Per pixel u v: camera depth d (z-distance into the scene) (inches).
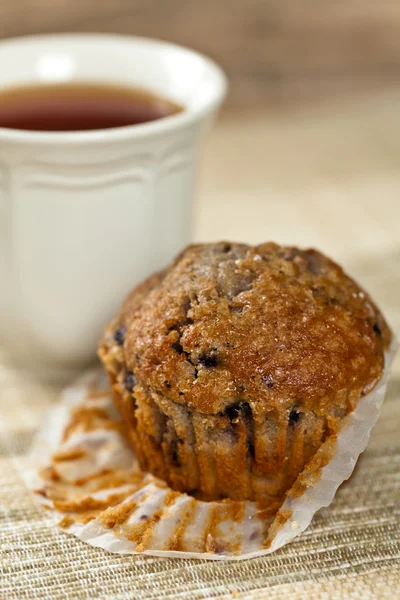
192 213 16.6
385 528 14.5
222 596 13.8
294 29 24.8
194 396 14.2
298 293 14.6
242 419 14.2
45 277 15.8
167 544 14.3
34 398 16.4
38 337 16.3
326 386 14.1
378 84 26.0
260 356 14.2
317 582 13.9
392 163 21.8
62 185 15.3
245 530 14.4
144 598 13.8
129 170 15.4
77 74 17.1
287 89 25.6
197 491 14.8
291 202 20.3
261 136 23.5
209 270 14.8
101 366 16.7
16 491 15.0
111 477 15.2
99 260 15.8
